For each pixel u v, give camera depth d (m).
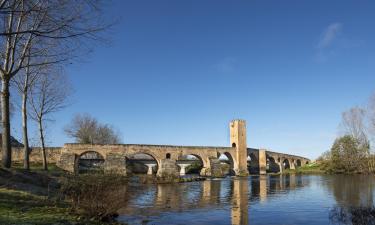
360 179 74.75
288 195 45.28
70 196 25.11
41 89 53.41
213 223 25.88
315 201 38.41
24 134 43.50
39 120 53.50
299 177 93.25
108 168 80.25
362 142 105.75
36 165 71.06
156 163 99.94
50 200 23.09
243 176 110.25
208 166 106.44
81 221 18.00
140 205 34.81
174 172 91.69
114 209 20.83
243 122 128.25
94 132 123.44
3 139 31.42
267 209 32.84
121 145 86.38
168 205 35.12
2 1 15.14
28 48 30.19
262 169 136.88
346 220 26.03
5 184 25.88
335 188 53.97
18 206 19.47
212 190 53.75
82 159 92.75
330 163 112.44
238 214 30.00
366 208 27.94
